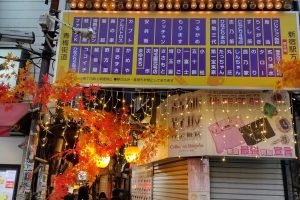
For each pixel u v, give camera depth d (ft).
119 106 41.50
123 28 32.14
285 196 32.01
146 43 31.50
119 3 32.50
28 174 27.37
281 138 31.12
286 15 31.14
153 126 39.09
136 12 32.42
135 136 46.73
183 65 30.60
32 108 28.55
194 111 33.55
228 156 31.30
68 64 31.35
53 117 36.17
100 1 32.58
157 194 44.29
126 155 43.09
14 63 36.83
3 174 34.99
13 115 30.45
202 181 32.58
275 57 30.09
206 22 31.58
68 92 29.71
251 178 32.73
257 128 31.50
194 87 29.99
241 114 32.04
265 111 31.78
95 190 60.95
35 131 28.22
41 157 31.27
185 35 31.40
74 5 32.91
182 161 35.91
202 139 32.12
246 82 29.73
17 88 30.22
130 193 61.67
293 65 28.99
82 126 38.01
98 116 37.76
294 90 29.12
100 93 39.34
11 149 35.63
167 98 37.01
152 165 47.34
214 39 31.04
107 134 38.55
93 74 31.01
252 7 31.48
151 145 40.50
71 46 31.81
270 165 32.89
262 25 31.04
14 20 40.55
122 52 31.45
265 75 29.76
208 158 33.37
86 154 37.86
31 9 41.01
